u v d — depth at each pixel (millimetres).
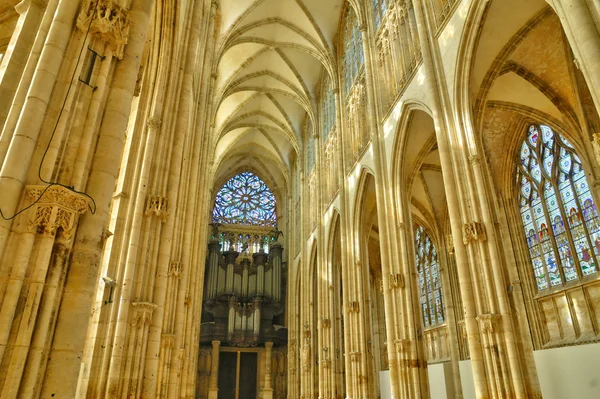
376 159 22172
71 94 6531
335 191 31516
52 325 5707
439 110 16344
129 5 7980
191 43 16547
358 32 28547
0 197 5527
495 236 13625
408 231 19922
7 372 5160
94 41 7082
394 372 18500
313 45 32875
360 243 25953
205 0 23016
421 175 27734
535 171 21734
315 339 34812
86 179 6621
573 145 18953
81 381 10594
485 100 16234
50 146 6160
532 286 21141
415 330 18391
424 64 17531
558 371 13930
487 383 12703
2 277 5418
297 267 42125
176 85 15492
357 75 28031
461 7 15773
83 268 6113
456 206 14719
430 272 30891
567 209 19672
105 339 11102
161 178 13781
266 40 34156
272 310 44156
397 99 20875
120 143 7074
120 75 7371
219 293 43938
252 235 49156
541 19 15352
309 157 40531
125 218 12562
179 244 19328
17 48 6887
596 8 9172
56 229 5895
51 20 6812
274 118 42594
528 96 19797
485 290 13344
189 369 24531
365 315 24516
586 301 18234
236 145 46625
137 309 11734
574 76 18016
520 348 12445
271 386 41188
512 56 18172
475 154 14641
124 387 10945
